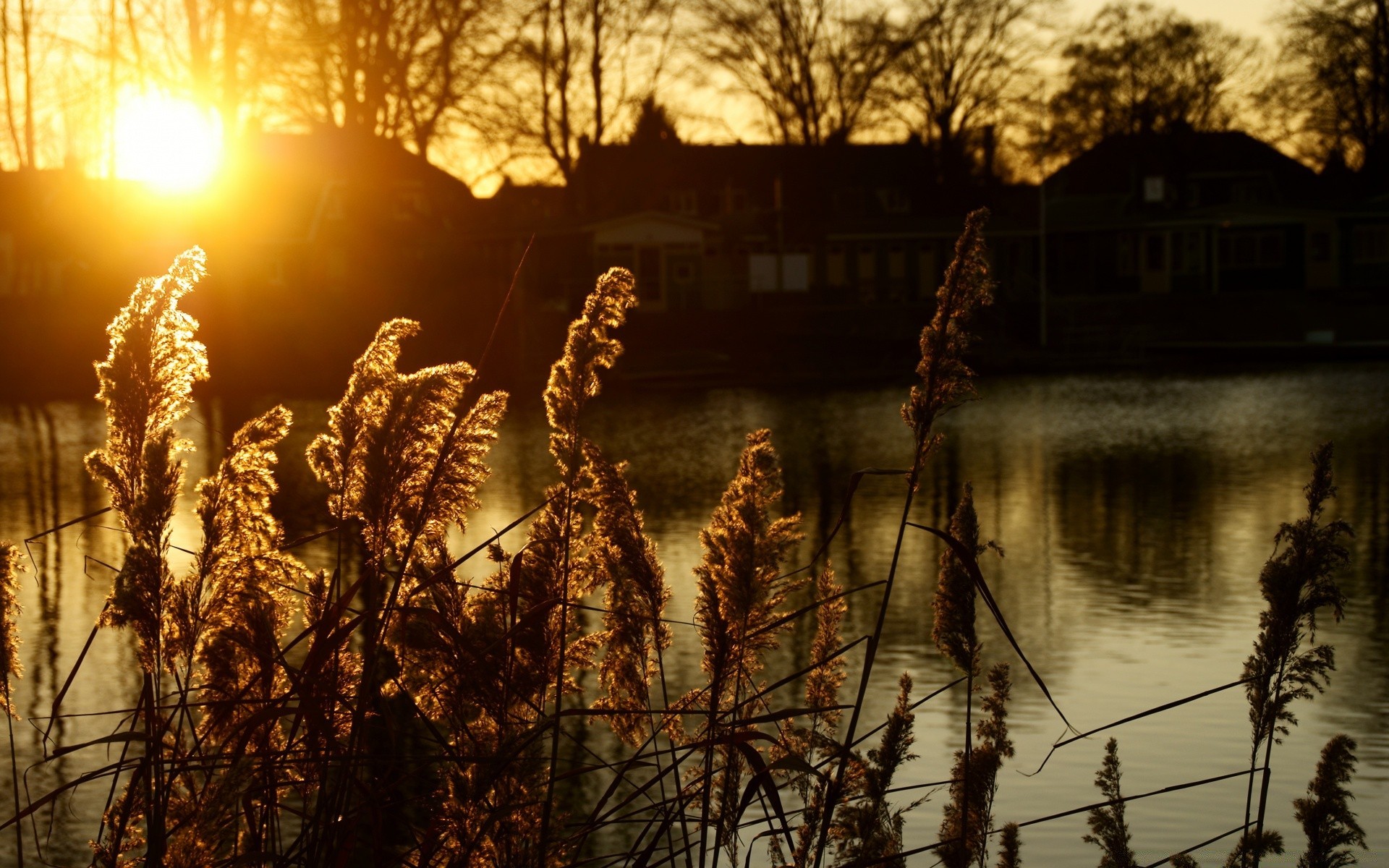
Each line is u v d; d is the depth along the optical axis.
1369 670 9.16
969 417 32.50
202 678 2.78
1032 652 9.87
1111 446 25.84
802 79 63.50
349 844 2.49
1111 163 75.81
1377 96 68.81
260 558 2.68
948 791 6.36
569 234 54.06
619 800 5.65
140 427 2.61
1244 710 8.09
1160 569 13.44
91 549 14.79
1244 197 74.56
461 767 2.72
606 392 42.88
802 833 3.10
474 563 11.90
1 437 29.02
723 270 58.03
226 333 40.28
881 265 63.47
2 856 5.52
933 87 65.81
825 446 26.94
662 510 17.69
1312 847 3.55
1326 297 59.16
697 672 8.35
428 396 2.55
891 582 2.75
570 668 3.00
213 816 2.42
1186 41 72.25
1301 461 22.61
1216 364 49.06
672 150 63.78
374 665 2.57
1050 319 54.75
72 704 8.18
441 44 42.88
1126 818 6.25
